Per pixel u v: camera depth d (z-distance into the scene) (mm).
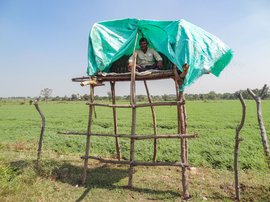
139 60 4617
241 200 3676
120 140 7785
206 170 5004
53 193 3830
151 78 4141
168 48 3885
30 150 6734
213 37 4492
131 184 4047
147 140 7684
